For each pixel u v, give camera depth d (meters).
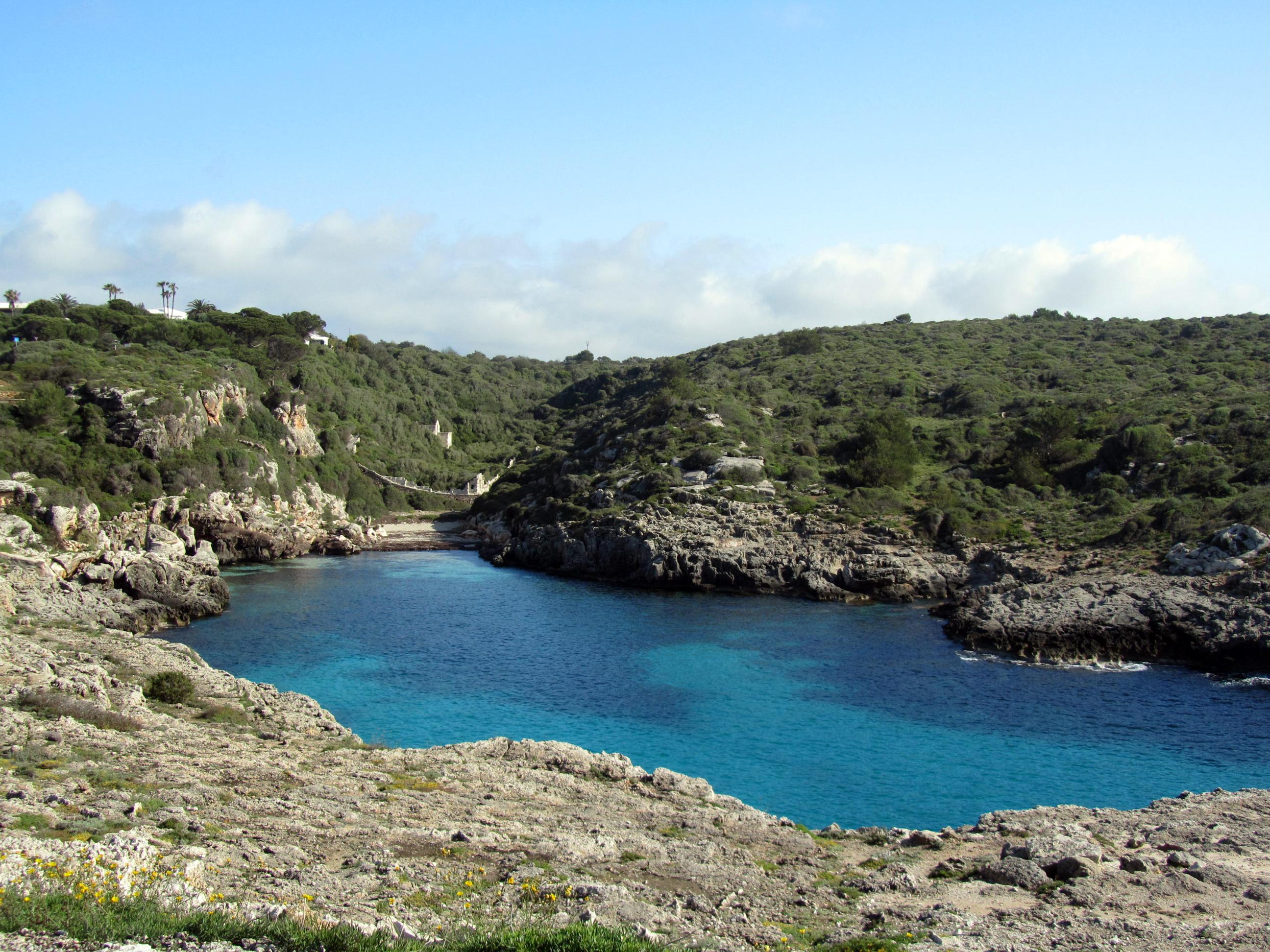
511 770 37.25
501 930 17.78
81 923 15.41
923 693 62.53
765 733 53.66
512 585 112.69
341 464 167.62
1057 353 187.88
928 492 123.19
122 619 77.62
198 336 172.75
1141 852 29.27
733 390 176.25
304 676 65.50
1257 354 161.50
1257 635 69.69
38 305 171.88
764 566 107.62
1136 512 103.56
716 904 23.33
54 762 30.67
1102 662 72.44
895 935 21.12
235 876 21.14
